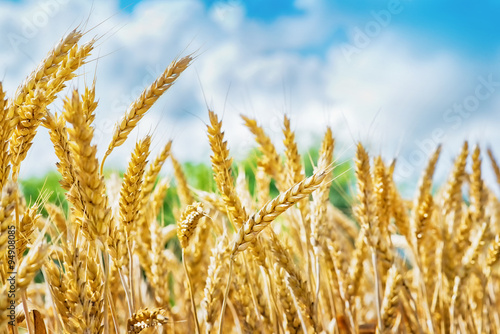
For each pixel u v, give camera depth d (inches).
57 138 24.7
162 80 26.1
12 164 24.3
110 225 26.1
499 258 34.0
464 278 33.4
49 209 30.3
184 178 39.1
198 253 33.2
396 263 30.8
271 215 25.3
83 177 24.1
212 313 27.9
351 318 32.2
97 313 24.5
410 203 40.3
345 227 44.2
